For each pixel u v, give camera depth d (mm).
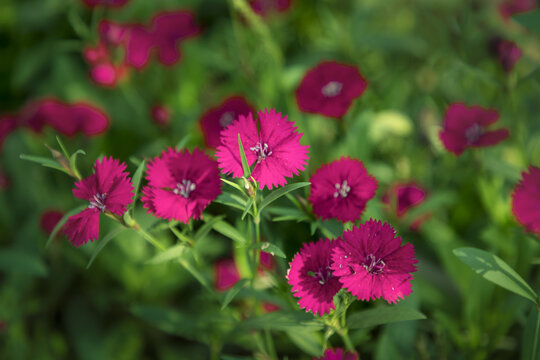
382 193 524
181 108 664
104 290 552
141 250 530
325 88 486
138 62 586
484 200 491
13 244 550
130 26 588
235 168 349
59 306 556
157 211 359
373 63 695
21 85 783
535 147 538
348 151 504
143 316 471
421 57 663
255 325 388
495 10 622
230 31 710
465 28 572
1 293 540
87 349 527
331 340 436
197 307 528
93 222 356
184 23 607
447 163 533
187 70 676
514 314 447
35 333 540
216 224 383
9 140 604
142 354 534
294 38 750
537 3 557
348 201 369
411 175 547
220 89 657
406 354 424
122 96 662
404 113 587
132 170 562
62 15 767
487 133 458
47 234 531
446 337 458
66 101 677
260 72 582
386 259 343
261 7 648
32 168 595
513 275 363
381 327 459
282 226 419
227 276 480
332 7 743
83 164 569
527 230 385
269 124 353
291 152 352
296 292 347
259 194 363
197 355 520
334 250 341
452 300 480
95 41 584
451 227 530
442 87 607
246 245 378
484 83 603
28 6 793
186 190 362
